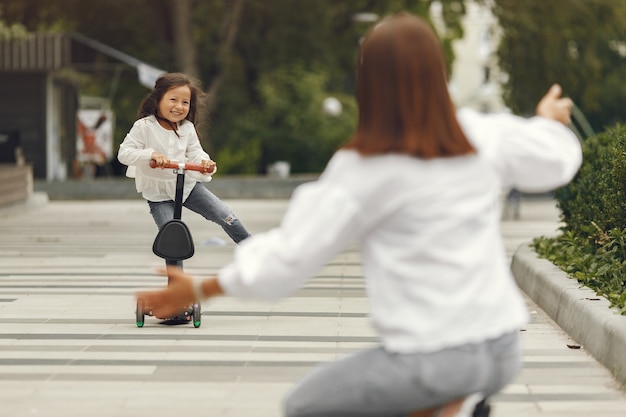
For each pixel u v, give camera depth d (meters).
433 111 5.51
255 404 10.35
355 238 5.48
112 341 13.77
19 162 53.22
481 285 5.44
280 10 71.12
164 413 9.98
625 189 16.92
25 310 16.47
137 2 67.94
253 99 74.00
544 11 62.44
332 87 83.69
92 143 56.53
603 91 89.62
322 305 17.11
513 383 11.24
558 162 5.64
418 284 5.40
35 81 56.81
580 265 17.06
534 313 16.28
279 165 67.44
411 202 5.42
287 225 5.36
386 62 5.54
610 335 11.90
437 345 5.35
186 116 14.86
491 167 5.59
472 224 5.47
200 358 12.64
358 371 5.49
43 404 10.34
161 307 5.55
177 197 14.32
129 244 28.72
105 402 10.43
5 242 29.31
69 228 34.59
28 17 66.50
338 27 74.69
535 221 41.31
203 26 67.75
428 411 5.71
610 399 10.52
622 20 62.81
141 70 55.31
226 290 5.43
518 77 64.50
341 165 5.45
